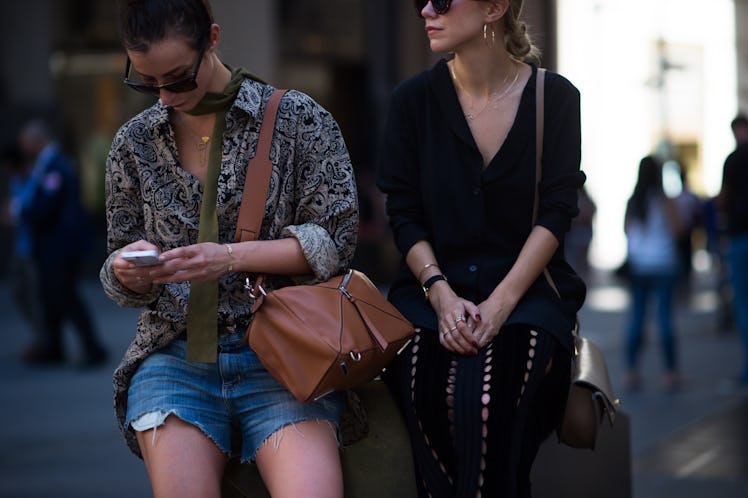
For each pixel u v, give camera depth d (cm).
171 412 438
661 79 3647
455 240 521
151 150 466
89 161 2958
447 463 486
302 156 467
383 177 543
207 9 442
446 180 522
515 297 499
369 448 498
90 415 1337
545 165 518
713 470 1011
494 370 481
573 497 557
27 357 1745
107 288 456
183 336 464
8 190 2733
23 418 1319
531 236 510
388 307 463
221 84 459
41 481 1019
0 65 2836
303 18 3228
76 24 2933
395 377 511
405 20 3422
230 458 474
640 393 1443
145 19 427
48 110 2858
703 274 3606
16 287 1742
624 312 2455
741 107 4803
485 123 522
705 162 4641
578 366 524
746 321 1494
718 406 1340
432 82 531
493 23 514
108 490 986
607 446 598
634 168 4269
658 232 1451
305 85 3256
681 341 1991
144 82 444
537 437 495
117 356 1808
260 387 454
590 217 3416
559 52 3803
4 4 2830
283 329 434
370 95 3406
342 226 470
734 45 4712
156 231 467
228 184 457
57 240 1672
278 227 465
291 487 424
